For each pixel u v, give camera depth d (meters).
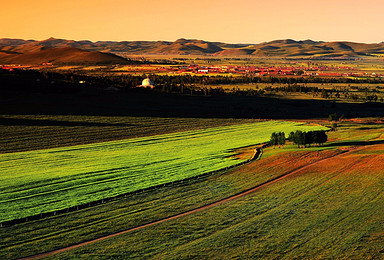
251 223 63.78
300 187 81.94
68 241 58.22
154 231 61.50
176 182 89.25
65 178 93.75
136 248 55.75
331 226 61.47
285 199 74.94
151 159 116.12
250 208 70.69
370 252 52.91
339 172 91.62
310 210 68.56
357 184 81.69
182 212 69.81
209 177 93.56
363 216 64.69
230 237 58.75
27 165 109.31
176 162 110.88
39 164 110.56
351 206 69.50
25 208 72.12
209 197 78.06
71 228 63.06
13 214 68.88
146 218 67.12
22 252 54.72
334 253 53.03
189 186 86.31
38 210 70.94
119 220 66.38
